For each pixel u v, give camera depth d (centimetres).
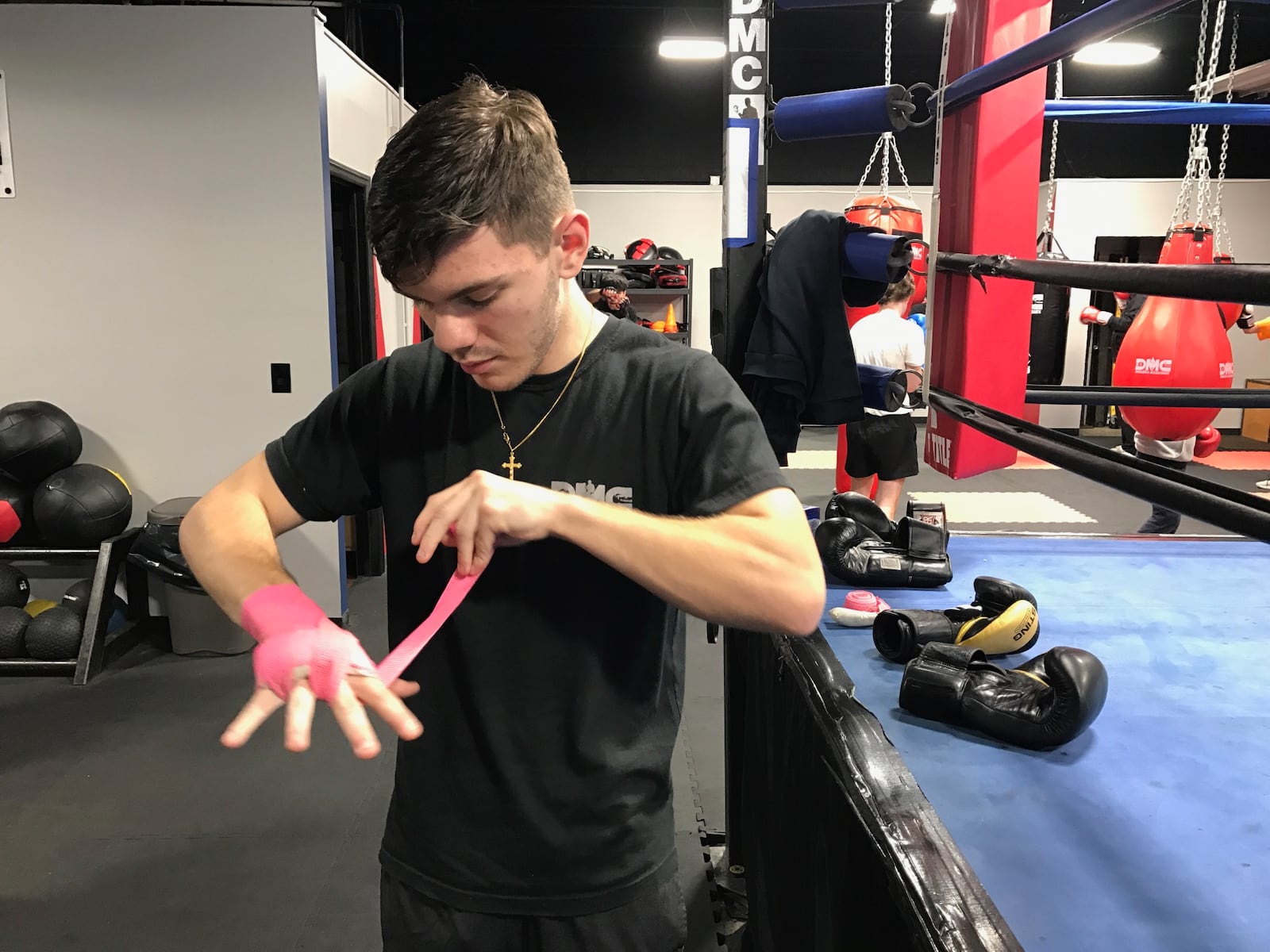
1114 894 90
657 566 77
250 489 98
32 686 324
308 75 347
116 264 358
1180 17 727
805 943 120
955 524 535
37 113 346
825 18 772
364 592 434
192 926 199
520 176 72
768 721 149
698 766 269
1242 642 155
